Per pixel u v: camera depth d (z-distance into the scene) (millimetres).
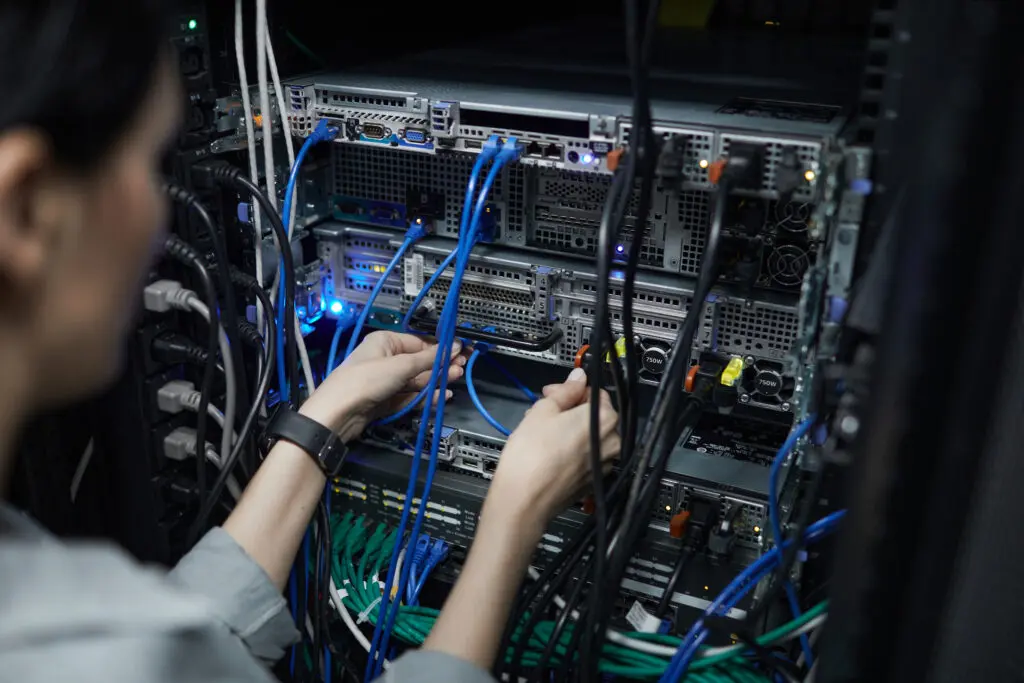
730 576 1266
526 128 1152
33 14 490
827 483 1130
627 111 1108
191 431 1302
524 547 1012
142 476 1283
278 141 1338
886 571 819
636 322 1290
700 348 1255
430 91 1224
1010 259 726
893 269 755
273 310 1205
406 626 1326
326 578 1271
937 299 730
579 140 1126
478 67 1396
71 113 494
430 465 1229
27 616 508
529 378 1530
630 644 1231
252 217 1283
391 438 1421
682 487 1259
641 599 1320
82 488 1345
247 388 1379
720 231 984
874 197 942
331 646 1303
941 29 747
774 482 1076
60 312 544
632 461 1122
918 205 722
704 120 1063
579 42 1615
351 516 1472
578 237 1301
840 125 1039
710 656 1203
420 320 1398
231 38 1259
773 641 1158
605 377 1332
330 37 1481
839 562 837
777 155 1022
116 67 514
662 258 1257
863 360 864
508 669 1217
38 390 582
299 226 1398
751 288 1208
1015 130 684
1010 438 881
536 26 1801
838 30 1618
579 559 1204
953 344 745
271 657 1057
